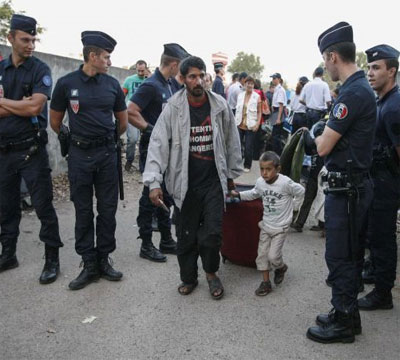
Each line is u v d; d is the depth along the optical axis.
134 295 3.36
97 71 3.33
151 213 3.96
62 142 3.42
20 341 2.75
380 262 3.08
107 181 3.50
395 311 3.16
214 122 3.14
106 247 3.59
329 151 2.61
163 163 3.15
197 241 3.26
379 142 3.03
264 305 3.24
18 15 3.29
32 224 4.87
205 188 3.23
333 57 2.59
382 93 3.01
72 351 2.66
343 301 2.71
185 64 3.01
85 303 3.22
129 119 3.87
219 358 2.60
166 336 2.82
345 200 2.64
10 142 3.45
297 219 4.82
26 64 3.39
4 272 3.70
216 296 3.29
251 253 3.77
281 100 8.62
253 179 7.35
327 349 2.70
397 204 3.03
